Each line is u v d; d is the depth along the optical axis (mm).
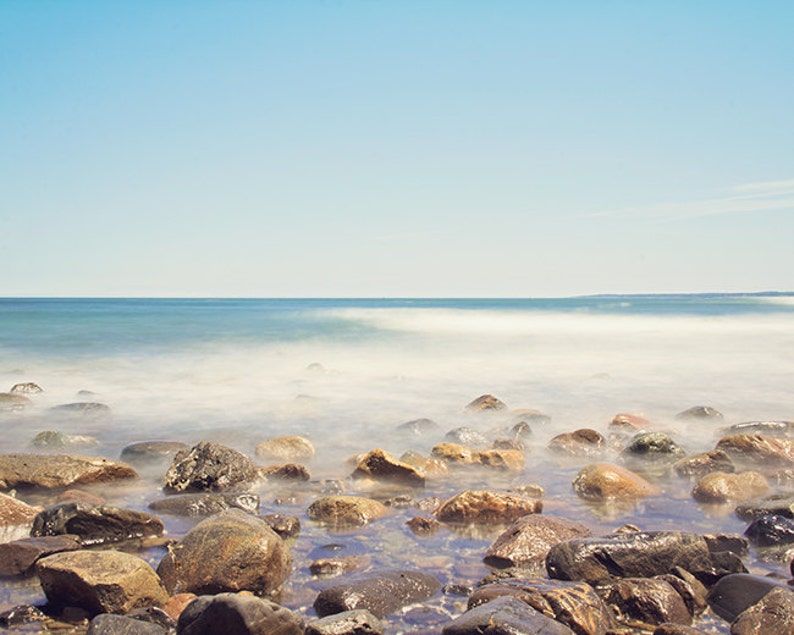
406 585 6363
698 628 5855
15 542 7086
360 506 8602
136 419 15086
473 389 19219
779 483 10336
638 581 6258
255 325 40156
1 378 20562
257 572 6430
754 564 7137
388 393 18547
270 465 10859
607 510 9016
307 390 18906
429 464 10953
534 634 5066
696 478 10695
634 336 33656
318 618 5953
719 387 19484
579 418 15539
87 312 61875
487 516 8508
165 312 63438
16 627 5758
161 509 8703
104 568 6086
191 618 5371
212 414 15648
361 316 53062
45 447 12148
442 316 53438
